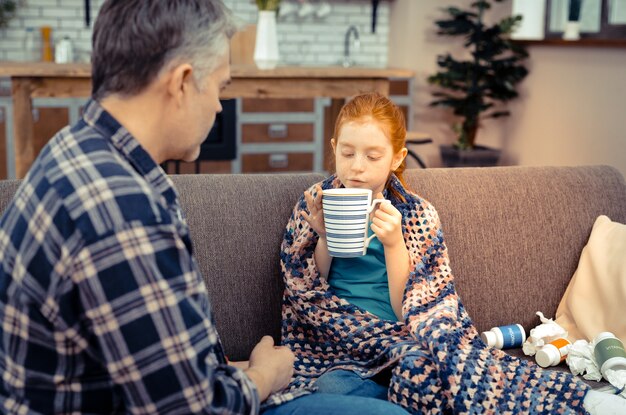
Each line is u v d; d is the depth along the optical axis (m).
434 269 1.76
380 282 1.75
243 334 1.80
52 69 3.71
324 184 1.83
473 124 5.70
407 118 6.32
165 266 1.01
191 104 1.10
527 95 5.52
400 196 1.79
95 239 0.97
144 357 0.99
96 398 1.05
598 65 4.69
